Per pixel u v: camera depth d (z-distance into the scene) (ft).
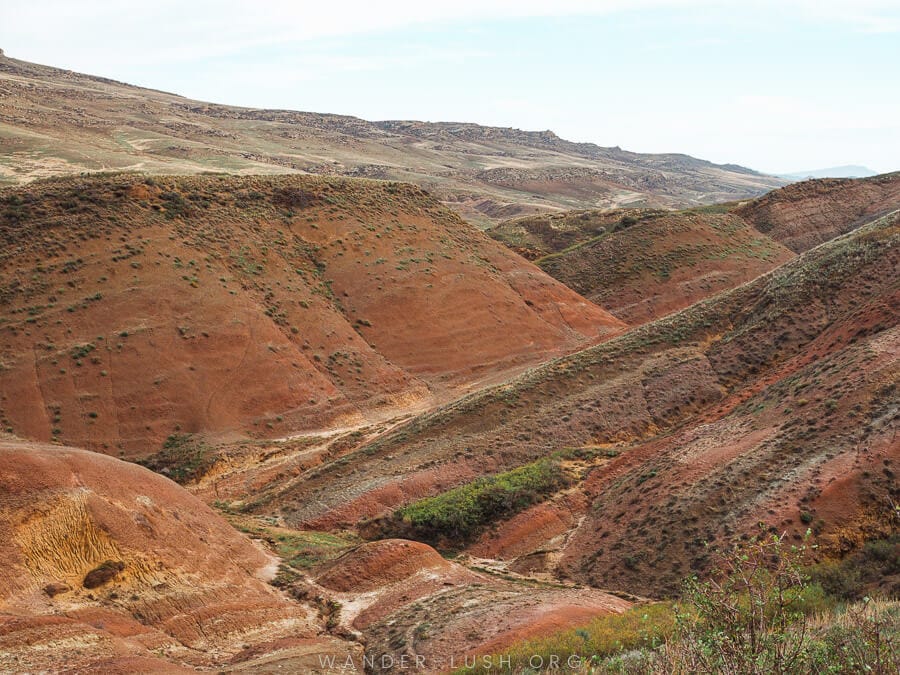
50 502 65.26
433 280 199.41
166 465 134.41
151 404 143.74
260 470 134.51
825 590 61.67
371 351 176.24
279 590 78.43
